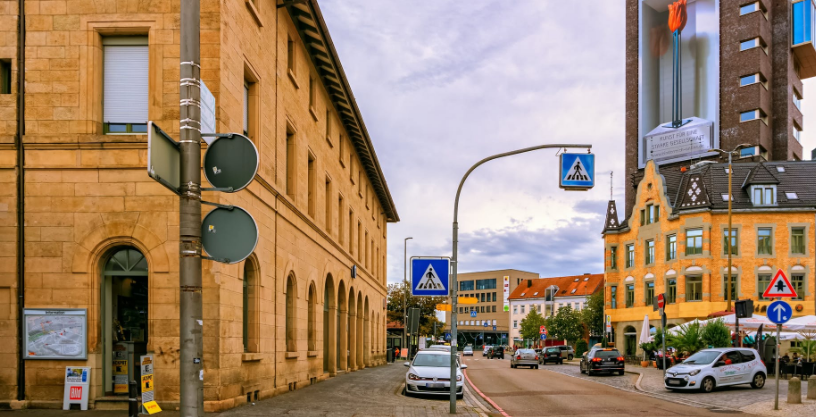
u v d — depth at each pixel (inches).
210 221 228.2
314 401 626.2
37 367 517.0
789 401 680.4
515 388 961.5
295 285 776.9
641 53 2741.1
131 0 540.7
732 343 1234.6
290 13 759.7
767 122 2471.7
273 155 684.7
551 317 3196.4
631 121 2775.6
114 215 525.3
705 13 2564.0
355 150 1317.7
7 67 553.0
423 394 796.6
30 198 527.8
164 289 517.7
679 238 1889.8
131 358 531.8
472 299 2198.6
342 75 964.0
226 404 520.7
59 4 541.0
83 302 521.0
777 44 2556.6
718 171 1948.8
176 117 532.1
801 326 1097.4
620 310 2199.8
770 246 1818.4
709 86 2527.1
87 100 534.9
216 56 525.3
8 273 522.6
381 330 1879.9
